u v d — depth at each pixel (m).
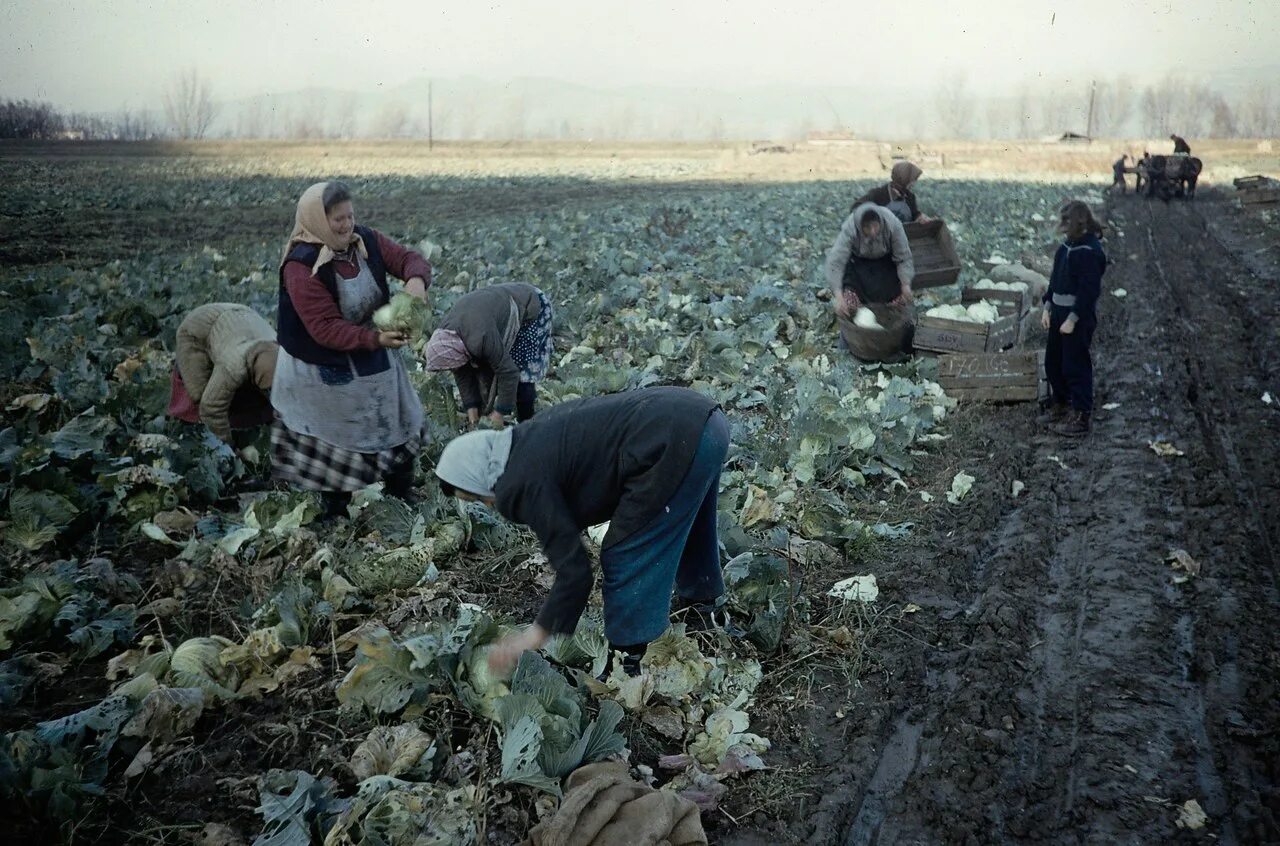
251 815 3.48
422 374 7.89
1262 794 3.56
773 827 3.43
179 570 5.09
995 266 12.84
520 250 16.16
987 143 69.62
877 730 3.97
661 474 3.56
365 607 4.86
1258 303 12.55
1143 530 5.83
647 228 18.47
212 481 6.02
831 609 4.83
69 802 3.38
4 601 4.51
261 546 5.31
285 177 39.59
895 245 8.88
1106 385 8.91
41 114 74.25
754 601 4.64
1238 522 5.79
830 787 3.63
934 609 4.93
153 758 3.73
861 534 5.47
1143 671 4.39
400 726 3.72
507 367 6.32
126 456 6.34
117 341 9.57
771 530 5.48
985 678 4.31
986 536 5.81
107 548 5.55
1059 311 7.55
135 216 24.86
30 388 8.34
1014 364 8.03
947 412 7.97
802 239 17.34
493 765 3.62
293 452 5.33
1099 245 7.50
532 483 3.47
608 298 11.41
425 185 36.69
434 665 3.91
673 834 3.16
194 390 5.96
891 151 56.72
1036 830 3.45
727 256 14.52
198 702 3.94
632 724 3.90
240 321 5.85
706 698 4.04
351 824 3.21
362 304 5.21
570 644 4.15
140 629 4.70
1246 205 26.08
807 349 9.30
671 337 9.76
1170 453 7.00
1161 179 30.05
